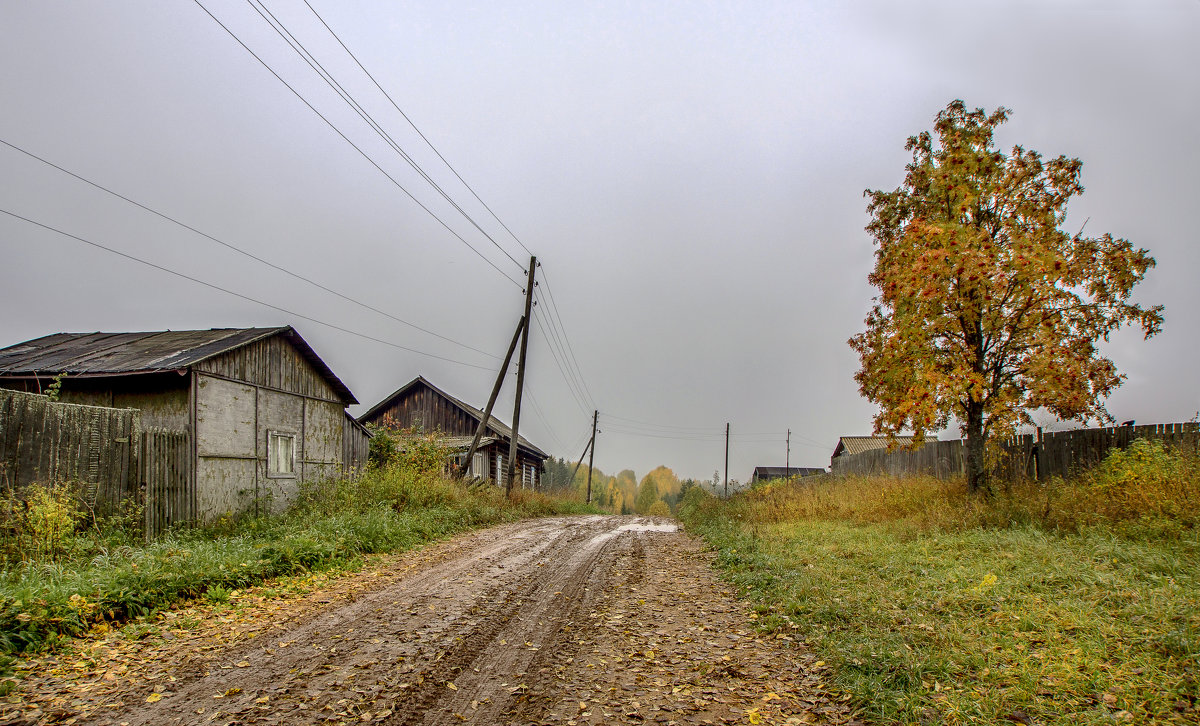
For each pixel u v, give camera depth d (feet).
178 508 43.32
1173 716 14.11
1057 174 43.21
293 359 60.54
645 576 34.73
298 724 15.49
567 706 16.98
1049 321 42.34
